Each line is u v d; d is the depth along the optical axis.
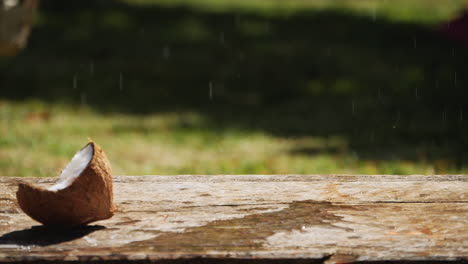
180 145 10.12
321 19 21.20
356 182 3.31
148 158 9.11
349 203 2.97
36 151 9.17
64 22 18.80
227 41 18.30
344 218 2.75
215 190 3.16
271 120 12.51
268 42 18.31
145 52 17.02
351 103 13.85
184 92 14.57
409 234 2.56
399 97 14.26
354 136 11.11
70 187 2.52
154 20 19.89
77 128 10.98
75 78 14.86
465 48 17.94
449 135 11.16
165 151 9.64
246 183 3.29
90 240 2.46
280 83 15.39
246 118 12.65
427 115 12.84
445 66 16.62
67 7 19.80
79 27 18.47
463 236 2.54
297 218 2.74
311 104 13.88
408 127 11.79
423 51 17.94
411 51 18.02
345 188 3.20
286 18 21.25
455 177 3.40
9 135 10.07
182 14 20.78
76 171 2.63
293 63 16.64
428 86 15.02
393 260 2.31
